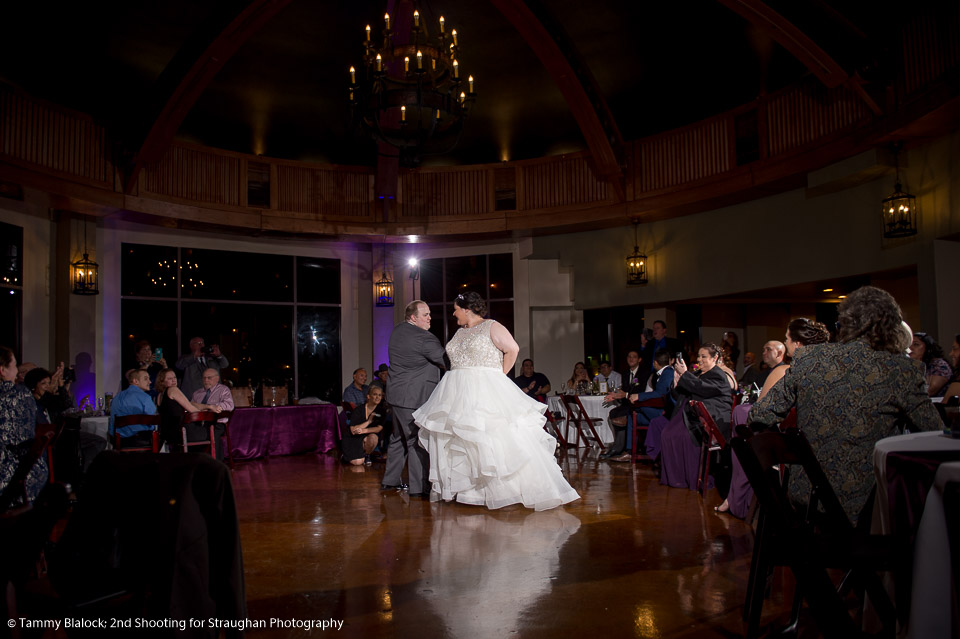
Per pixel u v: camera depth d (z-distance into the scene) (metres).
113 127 8.94
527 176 10.88
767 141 8.48
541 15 7.68
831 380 2.54
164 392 7.41
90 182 8.68
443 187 11.12
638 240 10.52
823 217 8.25
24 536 1.73
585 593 3.08
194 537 2.08
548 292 11.62
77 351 9.20
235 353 10.91
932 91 6.19
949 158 6.62
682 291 9.98
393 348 5.88
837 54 6.68
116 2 7.49
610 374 10.28
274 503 5.53
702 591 3.09
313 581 3.33
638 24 8.17
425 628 2.68
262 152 11.27
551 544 3.98
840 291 9.36
